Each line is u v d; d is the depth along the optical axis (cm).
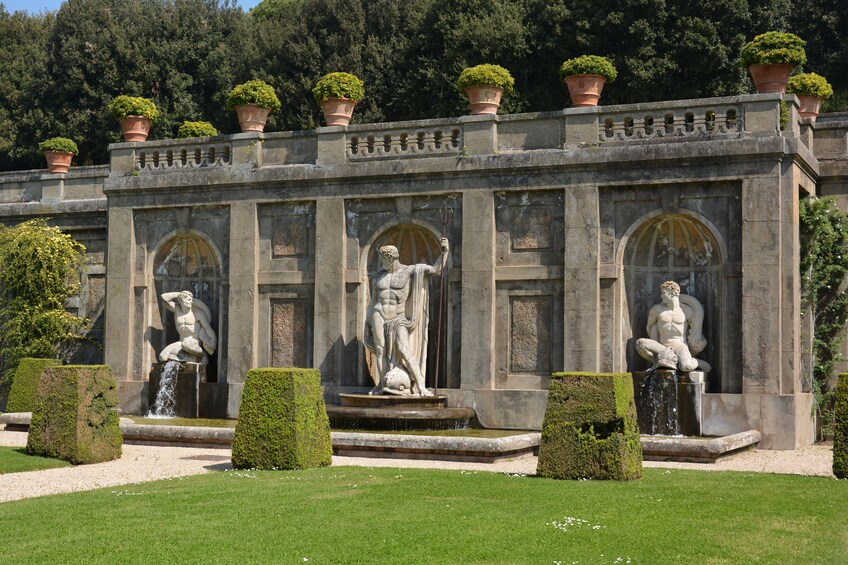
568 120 2330
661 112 2270
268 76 4675
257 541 1141
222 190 2602
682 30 3822
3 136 5125
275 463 1698
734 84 3859
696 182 2228
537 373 2342
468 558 1077
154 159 2709
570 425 1573
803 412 2212
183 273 2716
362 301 2486
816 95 2659
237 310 2570
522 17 4169
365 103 4469
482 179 2386
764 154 2164
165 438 2109
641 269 2338
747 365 2166
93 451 1841
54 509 1323
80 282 2955
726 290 2211
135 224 2702
